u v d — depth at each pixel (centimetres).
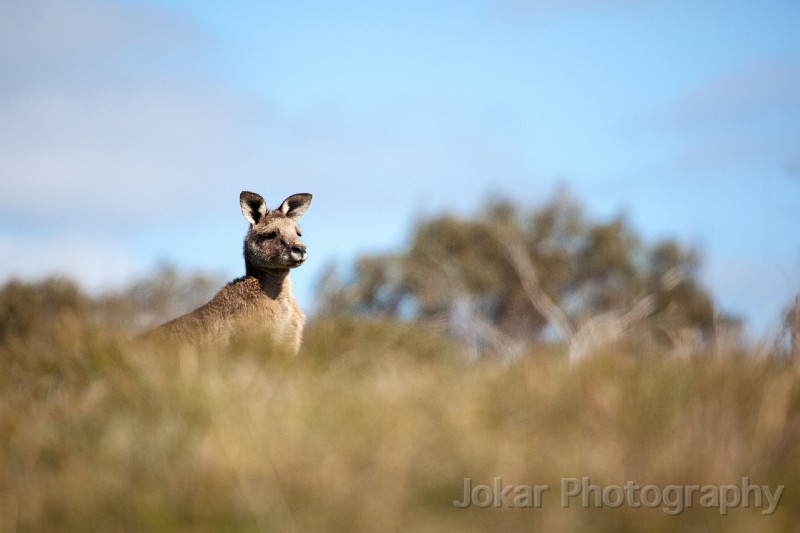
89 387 3225
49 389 3312
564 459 2548
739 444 2623
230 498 2447
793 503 2484
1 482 2652
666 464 2511
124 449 2645
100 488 2508
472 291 9950
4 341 4188
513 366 3166
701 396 2819
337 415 2766
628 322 3703
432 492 2508
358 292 9169
